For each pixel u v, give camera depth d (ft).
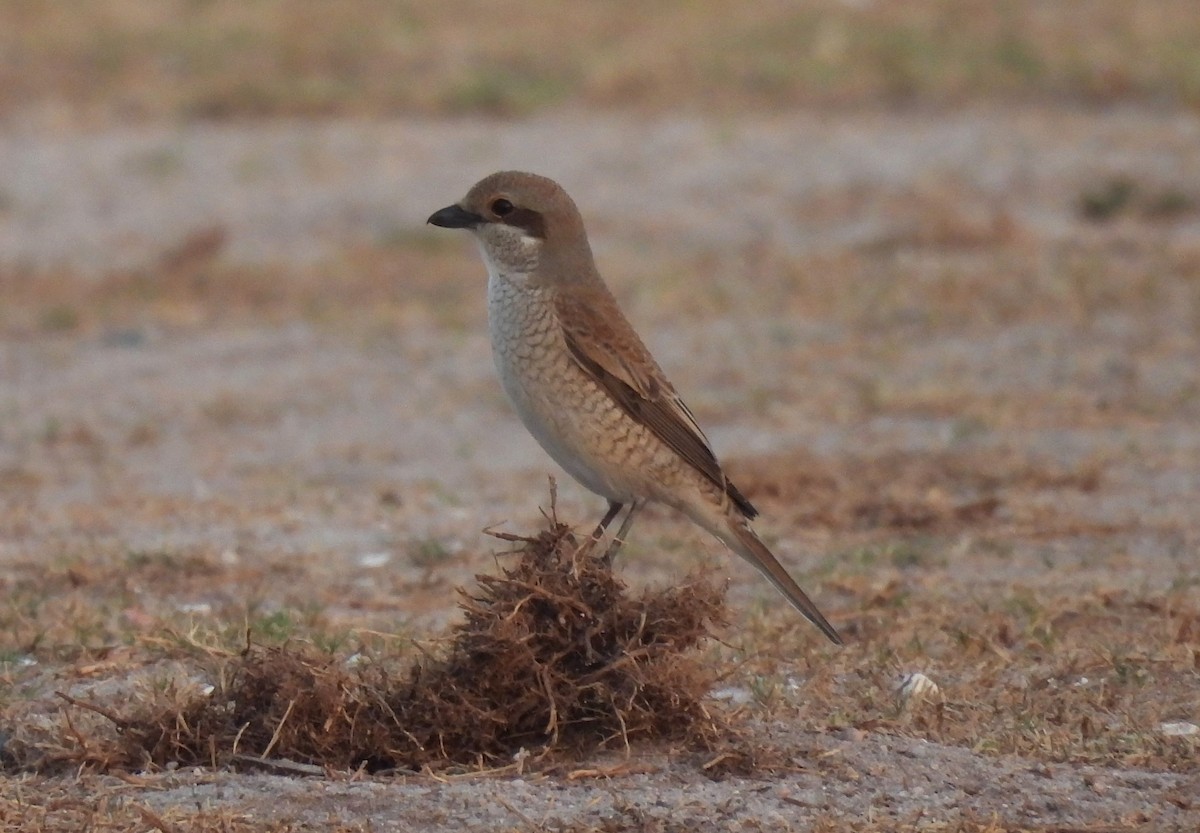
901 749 35.88
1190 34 134.62
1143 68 125.90
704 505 40.50
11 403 73.26
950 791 34.04
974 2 146.61
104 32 142.00
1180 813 33.04
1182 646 42.57
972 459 61.67
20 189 110.42
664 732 36.14
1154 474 60.08
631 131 120.98
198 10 148.56
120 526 56.90
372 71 134.92
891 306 82.48
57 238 101.24
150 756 35.81
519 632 35.73
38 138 121.49
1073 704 39.09
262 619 44.96
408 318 85.05
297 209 106.42
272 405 72.33
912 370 73.67
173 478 62.85
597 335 39.75
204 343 82.12
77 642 44.04
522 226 40.16
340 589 49.85
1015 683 40.65
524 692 35.86
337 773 34.91
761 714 38.17
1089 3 145.07
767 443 65.26
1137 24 137.59
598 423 39.88
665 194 107.34
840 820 32.48
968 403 68.80
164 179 112.68
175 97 128.67
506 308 40.42
